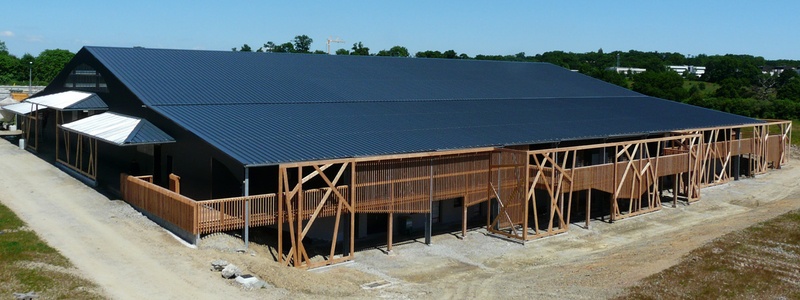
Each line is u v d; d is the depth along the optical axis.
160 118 35.84
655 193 42.66
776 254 29.30
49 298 20.62
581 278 26.66
